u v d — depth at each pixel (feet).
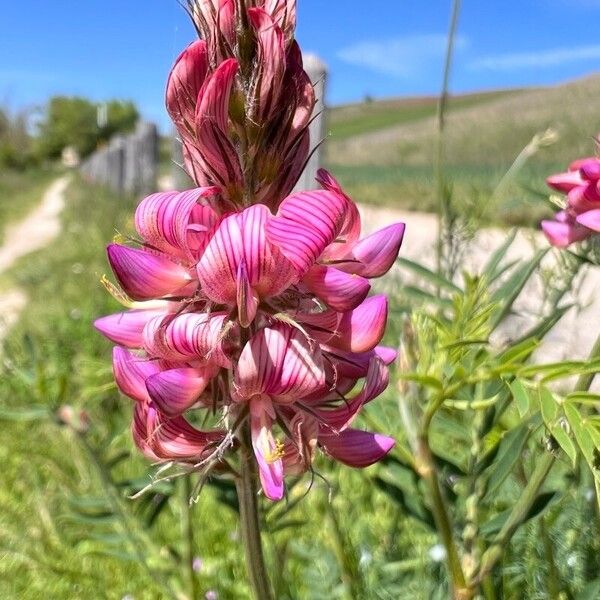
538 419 0.27
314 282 0.20
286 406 0.21
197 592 0.36
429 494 0.26
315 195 0.19
